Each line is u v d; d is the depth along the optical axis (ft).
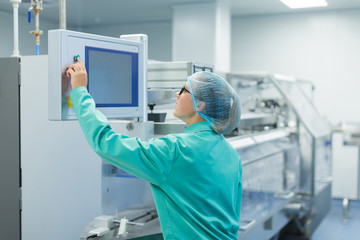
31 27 13.42
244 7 18.31
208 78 4.50
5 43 15.23
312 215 11.50
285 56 19.58
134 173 4.15
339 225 14.96
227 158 4.54
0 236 7.34
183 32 17.88
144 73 5.25
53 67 4.27
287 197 10.98
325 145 13.17
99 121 4.09
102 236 5.35
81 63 4.34
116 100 4.88
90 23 22.40
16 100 7.08
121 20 21.48
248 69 20.25
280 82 12.60
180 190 4.19
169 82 6.26
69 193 6.83
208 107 4.45
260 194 9.74
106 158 4.14
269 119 11.75
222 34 17.83
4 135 7.19
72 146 6.76
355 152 18.67
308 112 13.30
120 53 4.89
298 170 11.62
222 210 4.39
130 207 6.67
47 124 6.89
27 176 7.10
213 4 17.28
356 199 18.19
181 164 4.12
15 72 7.05
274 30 19.71
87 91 4.38
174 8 17.97
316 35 19.03
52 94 4.31
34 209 7.09
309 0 14.93
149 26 21.97
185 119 4.67
